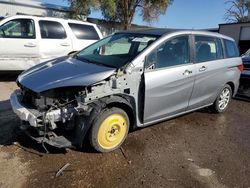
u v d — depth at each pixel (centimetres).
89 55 493
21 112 373
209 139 493
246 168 402
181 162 405
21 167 360
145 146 443
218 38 593
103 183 342
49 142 367
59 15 2848
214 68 560
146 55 432
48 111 361
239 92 863
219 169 394
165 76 454
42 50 830
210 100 590
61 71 411
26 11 2689
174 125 544
